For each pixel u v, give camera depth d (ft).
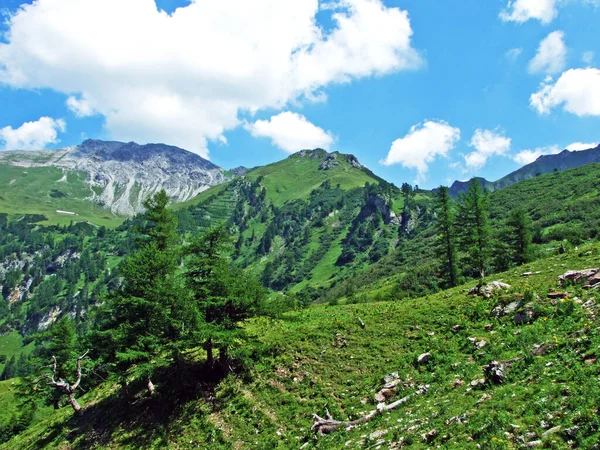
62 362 132.05
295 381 78.79
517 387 44.91
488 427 37.32
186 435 73.61
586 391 37.24
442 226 181.98
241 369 85.92
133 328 86.63
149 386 86.99
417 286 271.28
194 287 88.38
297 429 64.59
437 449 37.93
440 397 52.95
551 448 31.60
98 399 103.19
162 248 103.60
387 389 63.98
